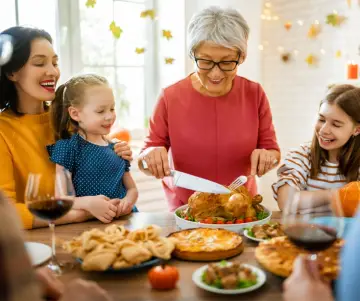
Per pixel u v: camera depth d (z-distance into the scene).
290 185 1.50
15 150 1.43
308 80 2.88
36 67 1.42
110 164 1.50
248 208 1.23
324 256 0.87
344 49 2.67
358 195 1.34
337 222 0.81
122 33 2.77
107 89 1.51
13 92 1.49
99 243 0.93
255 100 1.68
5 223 0.41
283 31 2.97
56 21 2.48
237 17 1.45
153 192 2.87
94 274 0.92
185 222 1.18
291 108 3.01
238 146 1.64
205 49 1.44
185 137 1.65
